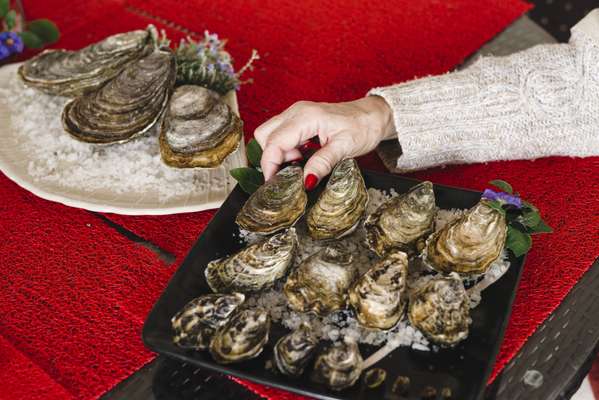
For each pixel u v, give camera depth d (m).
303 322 0.80
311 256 0.86
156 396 0.83
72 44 1.29
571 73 1.04
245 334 0.80
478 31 1.31
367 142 1.02
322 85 1.21
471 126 1.04
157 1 1.38
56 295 0.93
